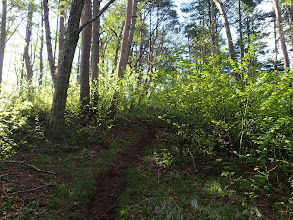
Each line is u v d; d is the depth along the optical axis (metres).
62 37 12.88
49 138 6.75
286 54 14.52
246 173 5.31
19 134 6.49
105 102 8.90
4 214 3.71
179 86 8.41
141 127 9.53
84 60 8.73
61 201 4.42
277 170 5.15
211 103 6.33
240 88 6.00
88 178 5.42
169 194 4.94
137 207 4.53
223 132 6.24
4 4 14.34
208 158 6.24
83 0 7.08
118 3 15.76
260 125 5.20
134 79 10.38
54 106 6.94
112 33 17.36
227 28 9.37
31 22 16.16
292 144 4.55
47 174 5.16
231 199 4.63
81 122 8.21
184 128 7.51
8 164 5.18
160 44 21.73
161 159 6.50
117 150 7.28
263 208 4.34
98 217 4.34
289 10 14.71
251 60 6.33
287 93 4.52
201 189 5.07
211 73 6.67
